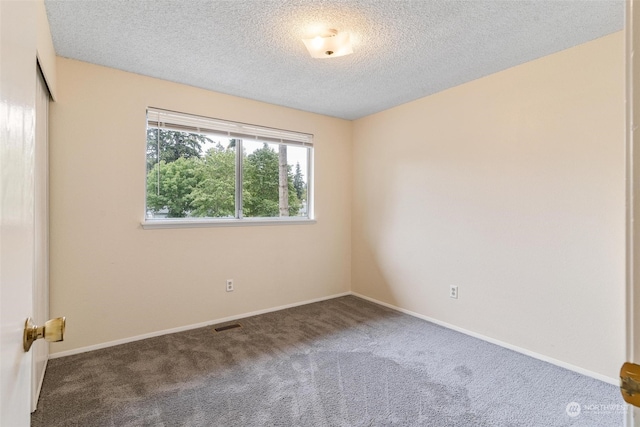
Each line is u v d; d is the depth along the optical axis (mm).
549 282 2406
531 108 2484
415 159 3389
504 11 1868
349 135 4184
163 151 2957
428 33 2100
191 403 1894
